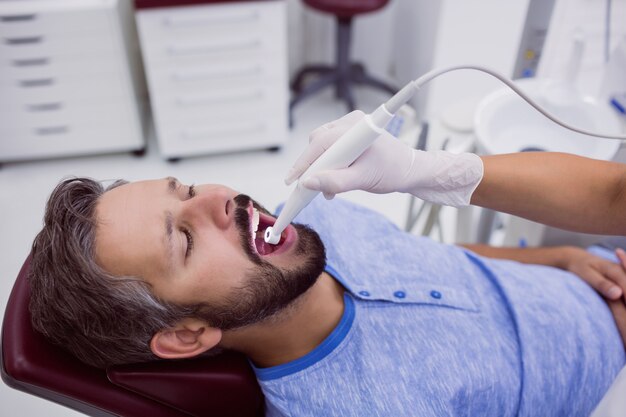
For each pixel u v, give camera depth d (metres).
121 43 2.20
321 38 3.01
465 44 2.09
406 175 0.84
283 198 2.38
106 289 0.82
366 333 0.94
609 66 1.29
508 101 1.27
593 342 1.07
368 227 1.14
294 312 0.91
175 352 0.88
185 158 2.59
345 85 2.77
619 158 1.25
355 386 0.90
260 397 1.00
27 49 2.15
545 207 0.89
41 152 2.47
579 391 1.03
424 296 1.00
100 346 0.85
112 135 2.46
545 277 1.17
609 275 1.15
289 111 2.74
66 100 2.32
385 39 3.00
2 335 0.88
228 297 0.87
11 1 2.08
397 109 0.74
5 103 2.29
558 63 1.41
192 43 2.20
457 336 0.98
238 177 2.49
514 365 0.99
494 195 0.89
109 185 1.00
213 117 2.42
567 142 1.25
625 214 0.86
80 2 2.11
